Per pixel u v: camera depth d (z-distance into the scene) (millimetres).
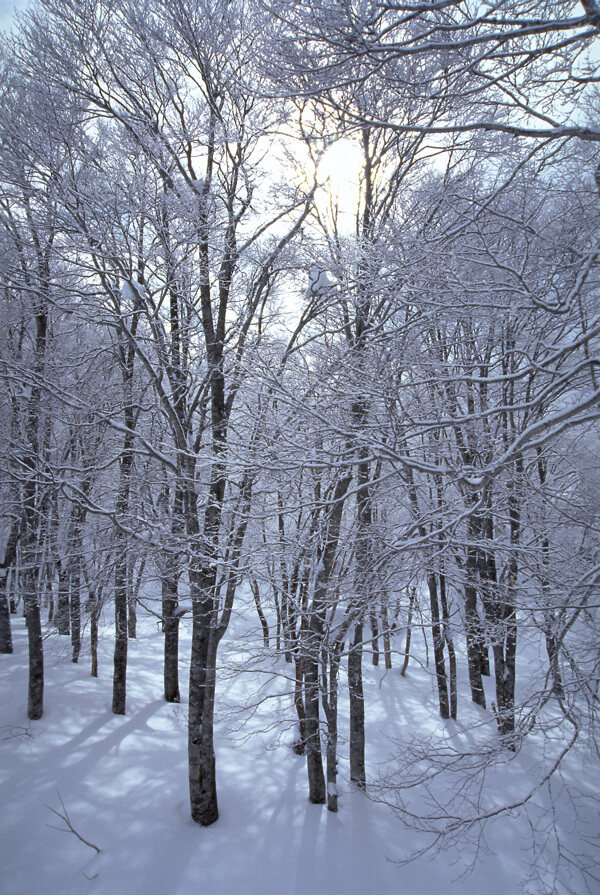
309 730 8633
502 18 4043
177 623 12977
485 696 14195
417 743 7520
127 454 10312
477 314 6133
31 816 7926
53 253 8500
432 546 7070
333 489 8648
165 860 7191
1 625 14836
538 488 7594
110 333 11352
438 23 4172
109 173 8133
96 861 7176
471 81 5328
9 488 12055
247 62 7199
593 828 7895
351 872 7066
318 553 9273
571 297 4832
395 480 9383
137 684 13508
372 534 8203
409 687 14781
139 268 8844
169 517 9875
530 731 5438
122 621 11742
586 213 5586
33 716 10742
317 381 7223
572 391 8078
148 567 11828
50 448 12000
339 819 8125
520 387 9094
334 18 3896
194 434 10555
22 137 7918
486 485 5016
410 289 5758
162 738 10617
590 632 6105
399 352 6918
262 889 6758
